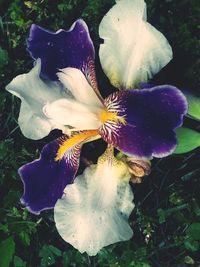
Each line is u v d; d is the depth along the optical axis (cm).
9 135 27
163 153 19
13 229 26
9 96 27
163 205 25
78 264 25
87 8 26
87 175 21
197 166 25
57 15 27
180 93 18
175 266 25
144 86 20
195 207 25
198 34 26
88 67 21
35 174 21
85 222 21
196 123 24
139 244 25
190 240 24
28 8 27
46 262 25
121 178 21
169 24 25
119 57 20
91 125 20
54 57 21
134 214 26
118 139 20
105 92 26
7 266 25
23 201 21
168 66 25
